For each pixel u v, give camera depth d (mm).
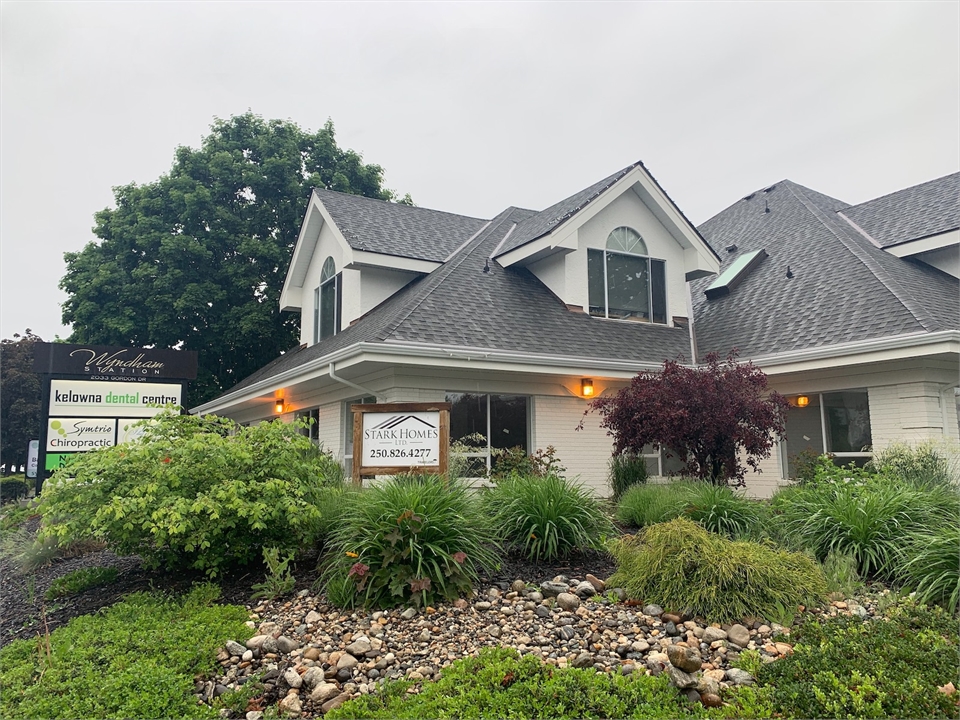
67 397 14391
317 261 17516
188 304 21422
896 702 3236
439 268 14711
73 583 6375
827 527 6461
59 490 6066
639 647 4484
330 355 10750
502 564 6160
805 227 15711
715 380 9062
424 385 10922
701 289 16406
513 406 11852
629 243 14555
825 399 11836
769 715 3342
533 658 3969
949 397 10609
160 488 5961
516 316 12570
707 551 5277
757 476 12508
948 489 7719
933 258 14109
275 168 24062
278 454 6770
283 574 6223
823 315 12000
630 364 12016
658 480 12539
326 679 4227
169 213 23234
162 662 4230
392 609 5254
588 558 6512
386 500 5867
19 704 3656
